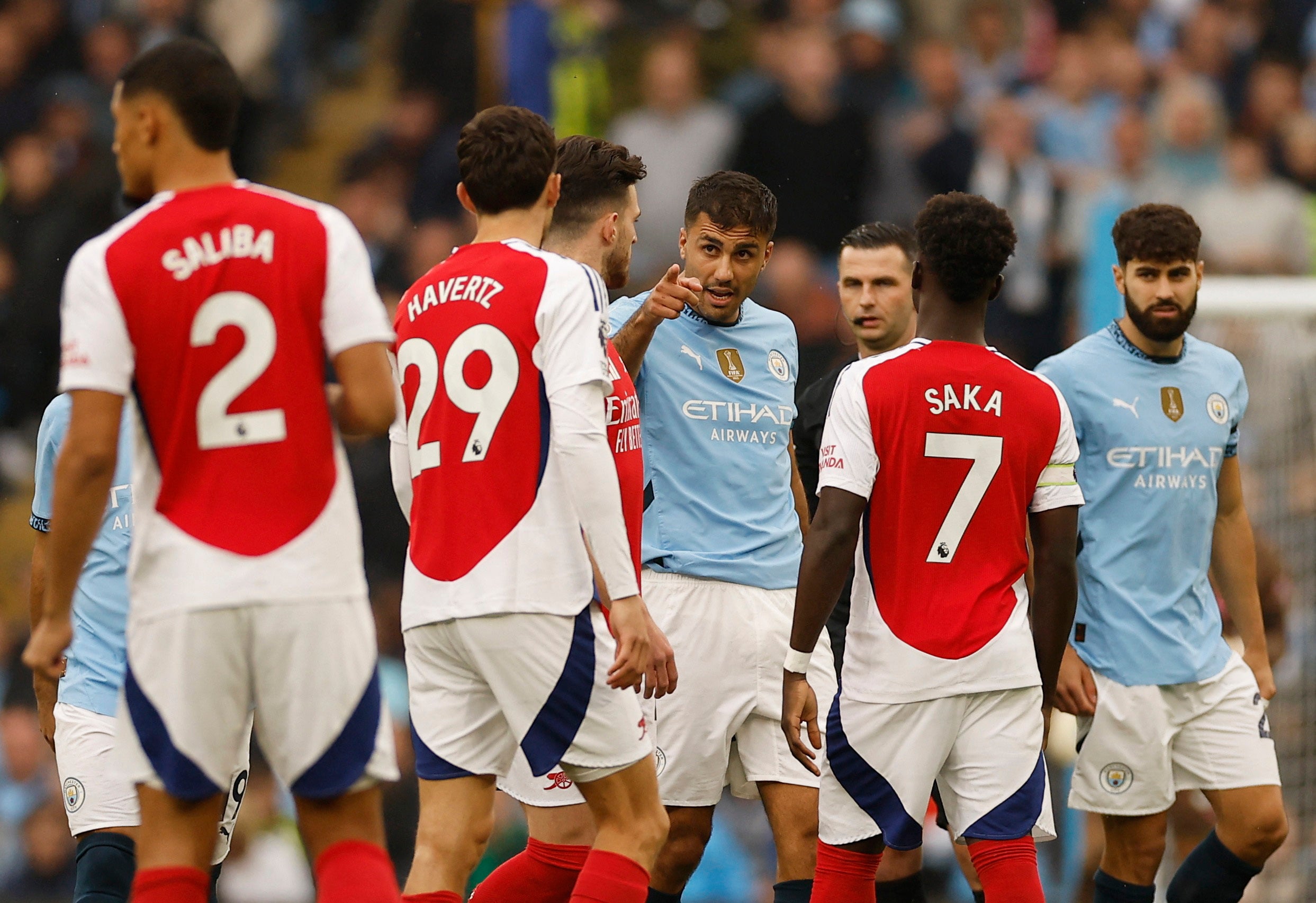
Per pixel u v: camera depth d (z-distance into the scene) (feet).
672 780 56.13
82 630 56.90
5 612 133.59
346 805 40.19
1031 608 53.88
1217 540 63.10
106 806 55.21
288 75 155.84
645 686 47.11
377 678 40.29
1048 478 49.78
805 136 131.95
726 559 56.44
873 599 49.88
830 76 137.59
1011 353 127.65
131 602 39.37
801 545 58.85
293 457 38.99
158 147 39.75
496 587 44.96
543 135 47.65
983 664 48.73
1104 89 144.15
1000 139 132.16
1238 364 62.49
